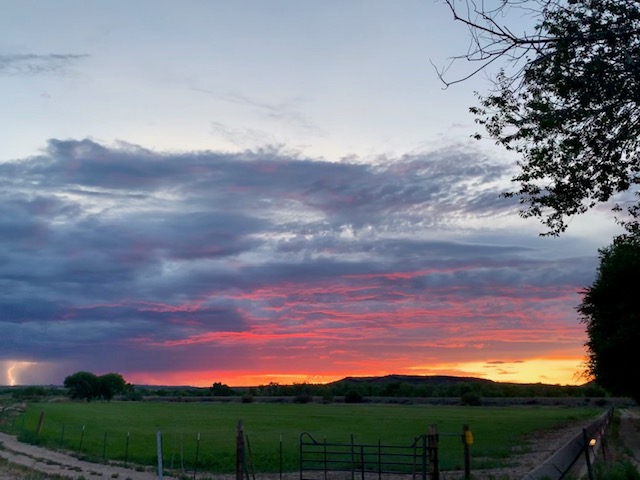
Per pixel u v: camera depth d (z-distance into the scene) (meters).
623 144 12.05
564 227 13.32
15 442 51.28
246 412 116.75
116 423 80.62
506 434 60.78
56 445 48.84
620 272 40.28
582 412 122.00
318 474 32.47
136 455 42.09
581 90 11.29
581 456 31.30
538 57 11.21
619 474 19.70
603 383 47.66
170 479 30.39
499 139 12.92
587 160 12.41
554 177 12.89
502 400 187.25
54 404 147.12
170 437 58.31
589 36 10.71
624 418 81.44
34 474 28.66
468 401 172.00
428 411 125.25
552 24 11.00
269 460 39.28
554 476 24.91
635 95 11.08
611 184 12.58
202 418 94.19
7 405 130.50
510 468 31.91
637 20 10.66
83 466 35.53
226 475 33.31
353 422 83.62
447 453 41.84
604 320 42.50
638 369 41.41
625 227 14.02
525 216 13.50
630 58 10.57
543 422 82.38
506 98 12.47
